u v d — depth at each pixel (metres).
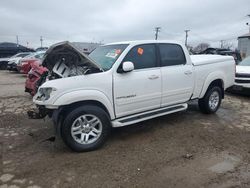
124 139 5.07
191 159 4.25
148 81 5.11
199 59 6.47
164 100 5.50
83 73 4.61
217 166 4.03
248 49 32.34
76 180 3.62
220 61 6.72
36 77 7.62
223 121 6.25
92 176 3.72
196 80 6.08
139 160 4.20
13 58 21.75
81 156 4.34
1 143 4.91
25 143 4.90
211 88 6.59
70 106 4.43
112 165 4.03
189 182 3.58
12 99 8.71
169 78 5.46
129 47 5.00
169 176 3.73
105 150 4.57
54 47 4.42
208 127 5.79
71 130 4.32
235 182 3.59
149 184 3.54
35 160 4.20
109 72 4.65
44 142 4.94
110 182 3.58
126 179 3.65
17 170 3.89
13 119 6.36
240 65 10.44
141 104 5.11
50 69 5.11
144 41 5.23
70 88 4.28
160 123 6.02
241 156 4.38
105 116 4.59
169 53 5.60
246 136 5.29
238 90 9.27
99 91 4.50
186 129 5.64
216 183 3.56
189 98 6.05
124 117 4.97
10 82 13.61
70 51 4.50
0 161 4.18
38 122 6.12
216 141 5.01
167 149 4.62
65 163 4.09
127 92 4.84
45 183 3.55
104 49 5.49
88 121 4.48
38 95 4.57
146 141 4.98
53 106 4.23
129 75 4.87
